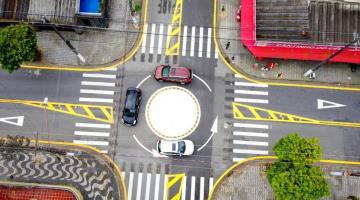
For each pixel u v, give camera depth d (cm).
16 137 4606
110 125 4659
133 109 4581
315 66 4747
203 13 4981
